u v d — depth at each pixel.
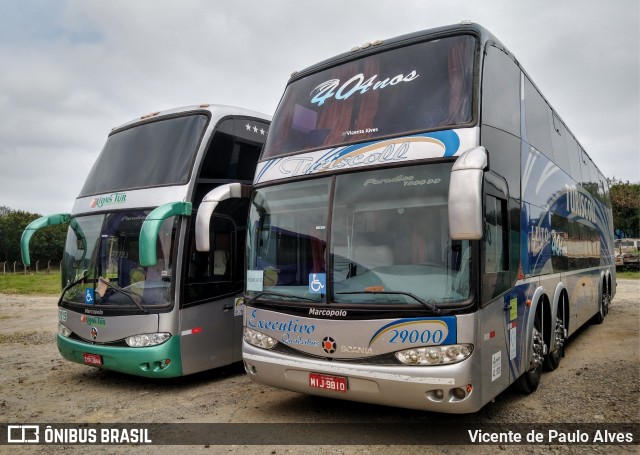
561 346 7.69
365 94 5.72
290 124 6.25
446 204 4.67
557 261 7.61
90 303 7.48
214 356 7.55
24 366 9.20
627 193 41.75
